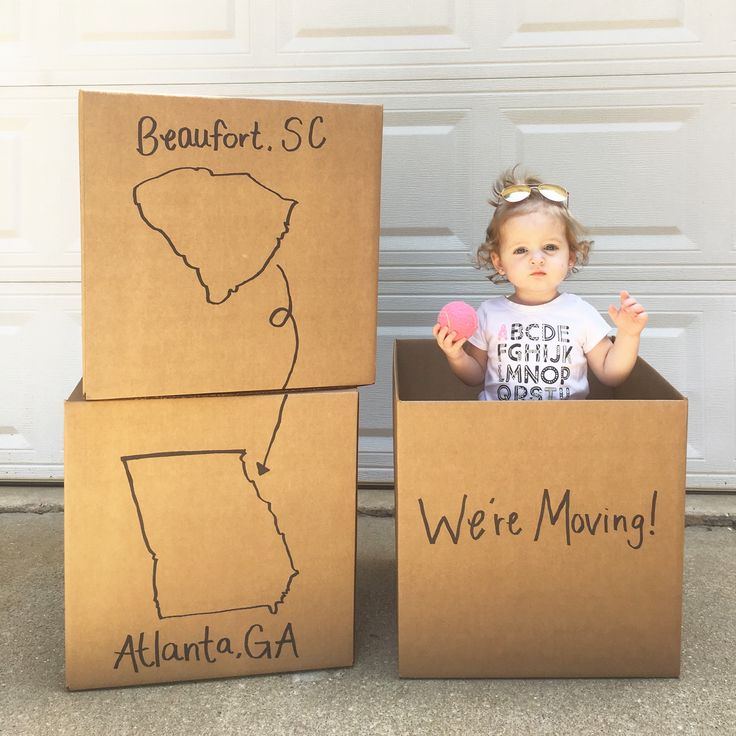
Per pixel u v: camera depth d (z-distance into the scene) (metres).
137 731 1.29
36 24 2.10
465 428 1.37
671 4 2.02
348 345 1.43
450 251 2.15
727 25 2.02
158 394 1.35
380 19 2.07
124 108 1.27
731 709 1.34
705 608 1.67
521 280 1.59
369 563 1.90
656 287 2.13
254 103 1.32
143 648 1.41
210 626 1.43
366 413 2.23
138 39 2.10
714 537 2.03
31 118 2.13
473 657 1.43
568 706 1.35
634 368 1.69
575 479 1.39
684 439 1.37
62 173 2.15
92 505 1.37
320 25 2.08
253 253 1.36
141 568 1.39
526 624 1.42
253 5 2.07
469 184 2.12
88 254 1.29
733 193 2.08
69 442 1.34
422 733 1.28
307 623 1.46
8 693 1.40
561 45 2.05
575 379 1.61
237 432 1.40
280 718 1.33
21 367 2.24
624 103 2.06
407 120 2.11
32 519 2.14
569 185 2.11
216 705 1.37
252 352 1.38
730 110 2.05
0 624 1.61
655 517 1.39
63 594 1.74
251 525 1.42
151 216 1.31
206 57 2.10
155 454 1.37
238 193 1.34
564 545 1.40
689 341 2.15
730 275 2.11
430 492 1.39
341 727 1.30
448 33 2.07
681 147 2.07
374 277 1.42
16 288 2.20
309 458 1.42
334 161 1.37
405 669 1.44
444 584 1.41
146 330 1.33
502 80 2.07
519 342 1.62
